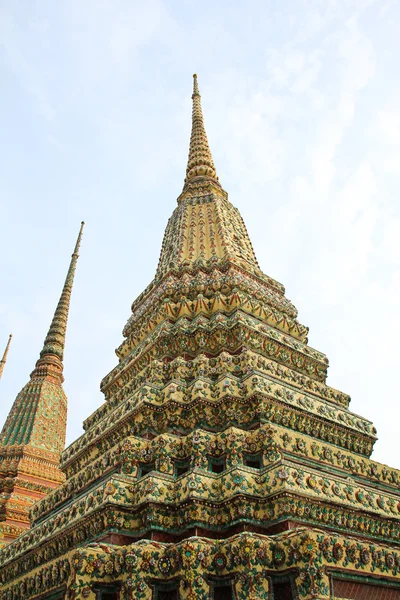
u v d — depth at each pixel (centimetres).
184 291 1936
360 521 1137
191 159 3381
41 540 1277
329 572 885
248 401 1374
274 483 1062
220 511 1073
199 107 3941
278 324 1914
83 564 902
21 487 2744
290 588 877
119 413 1513
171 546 953
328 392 1691
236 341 1667
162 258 2620
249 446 1241
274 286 2206
